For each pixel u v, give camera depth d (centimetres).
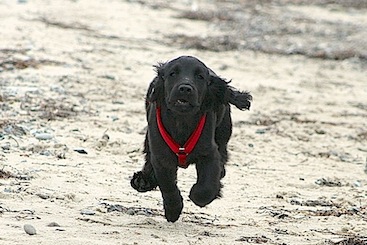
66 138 1571
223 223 1187
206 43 2792
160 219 1173
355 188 1470
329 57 2808
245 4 3762
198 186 1098
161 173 1127
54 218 1104
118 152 1532
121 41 2608
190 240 1067
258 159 1614
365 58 2830
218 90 1125
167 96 1095
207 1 3706
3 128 1562
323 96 2269
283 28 3303
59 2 3022
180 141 1108
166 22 3048
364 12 3872
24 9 2816
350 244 1116
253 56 2722
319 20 3588
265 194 1379
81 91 1955
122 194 1278
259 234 1135
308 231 1177
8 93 1834
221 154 1198
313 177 1523
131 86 2075
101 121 1731
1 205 1140
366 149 1780
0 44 2300
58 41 2442
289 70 2575
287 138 1798
